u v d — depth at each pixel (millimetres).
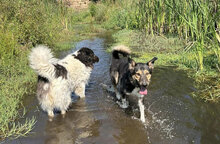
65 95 2131
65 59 2420
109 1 12109
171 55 4176
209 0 2855
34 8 4898
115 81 2605
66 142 1724
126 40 6102
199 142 1643
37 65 1920
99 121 2061
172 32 5883
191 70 3287
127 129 1907
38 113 2186
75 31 8492
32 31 4578
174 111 2154
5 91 2535
